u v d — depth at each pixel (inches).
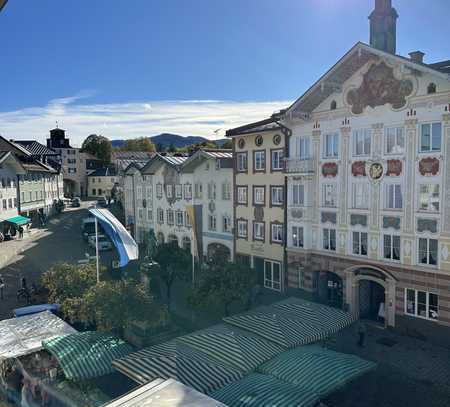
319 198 1244.5
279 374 641.0
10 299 1327.5
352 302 1171.3
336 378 616.4
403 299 1056.8
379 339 1039.0
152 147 6190.9
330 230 1224.8
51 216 3270.2
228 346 719.1
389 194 1079.6
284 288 1375.5
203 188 1697.8
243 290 1042.7
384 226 1089.4
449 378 844.6
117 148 6437.0
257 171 1444.4
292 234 1330.0
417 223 1023.0
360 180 1139.3
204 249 1720.0
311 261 1278.3
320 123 1226.6
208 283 1047.0
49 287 1106.1
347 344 1010.1
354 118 1141.1
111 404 418.3
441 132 973.8
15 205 2642.7
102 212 1091.9
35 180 2987.2
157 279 1368.1
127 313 840.3
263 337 769.6
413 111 1016.2
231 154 1676.9
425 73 989.8
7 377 768.9
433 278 995.9
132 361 660.1
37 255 1943.9
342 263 1188.5
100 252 2012.8
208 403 410.3
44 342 770.8
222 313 1205.1
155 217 2034.9
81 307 888.3
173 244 1310.3
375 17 1123.9
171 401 415.8
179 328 1066.7
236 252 1561.3
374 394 784.9
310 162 1248.2
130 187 2281.0
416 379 842.2
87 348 749.9
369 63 1094.4
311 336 779.4
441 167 975.0
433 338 1005.8
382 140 1083.3
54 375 780.0
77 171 5027.1
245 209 1505.9
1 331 839.7
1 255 1916.8
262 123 1435.8
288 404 550.3
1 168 2444.6
